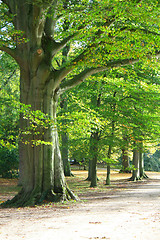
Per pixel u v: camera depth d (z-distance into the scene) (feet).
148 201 43.14
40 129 45.75
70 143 76.79
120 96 71.00
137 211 30.35
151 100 66.80
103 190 72.69
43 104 45.78
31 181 46.37
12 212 37.52
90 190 72.64
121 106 69.56
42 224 24.49
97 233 17.60
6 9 50.62
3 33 40.86
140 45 42.93
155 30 43.80
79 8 39.40
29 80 46.34
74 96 67.77
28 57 45.32
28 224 25.31
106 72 64.64
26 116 41.45
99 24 45.44
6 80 89.66
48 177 45.98
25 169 47.16
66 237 16.94
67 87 47.93
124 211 30.94
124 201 44.52
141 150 81.41
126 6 34.91
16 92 91.25
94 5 37.63
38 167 45.93
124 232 17.40
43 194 45.29
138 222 21.63
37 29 43.50
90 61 43.39
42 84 45.75
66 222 24.49
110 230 18.48
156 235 15.88
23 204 44.78
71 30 42.32
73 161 207.10
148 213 27.96
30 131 46.06
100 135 75.56
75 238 16.38
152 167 174.81
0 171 98.84
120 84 64.18
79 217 27.61
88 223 22.66
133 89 65.41
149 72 72.38
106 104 72.90
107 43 42.09
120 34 41.32
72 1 41.93
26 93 46.57
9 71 89.45
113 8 36.50
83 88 69.67
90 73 47.16
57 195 45.70
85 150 75.77
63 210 36.63
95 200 48.70
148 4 37.42
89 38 48.47
